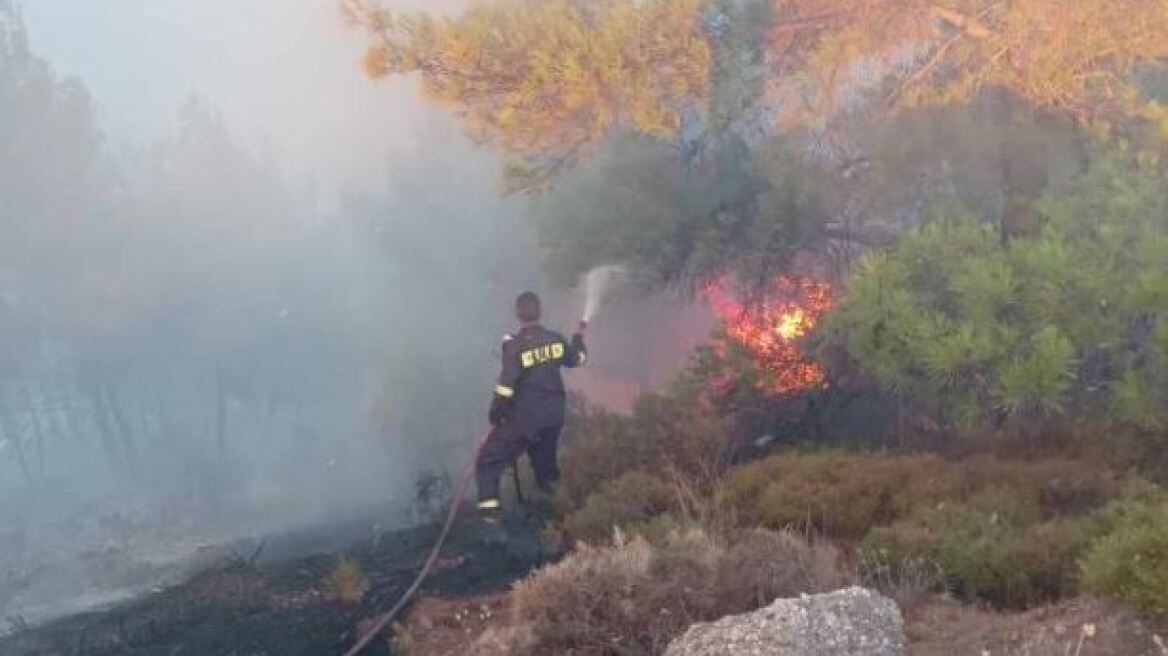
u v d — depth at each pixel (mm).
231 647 6328
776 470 7336
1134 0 8055
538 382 8289
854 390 8992
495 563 7344
